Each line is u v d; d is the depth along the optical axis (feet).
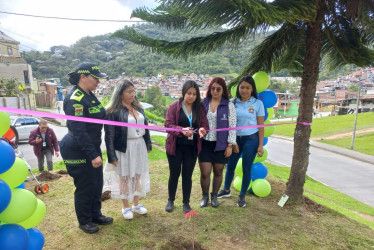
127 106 9.28
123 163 9.21
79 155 8.09
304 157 11.99
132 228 9.32
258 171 12.86
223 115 10.37
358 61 11.70
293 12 8.18
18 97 64.59
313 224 10.59
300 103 11.93
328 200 25.35
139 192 9.90
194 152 9.98
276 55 13.21
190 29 9.57
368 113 139.13
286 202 12.17
